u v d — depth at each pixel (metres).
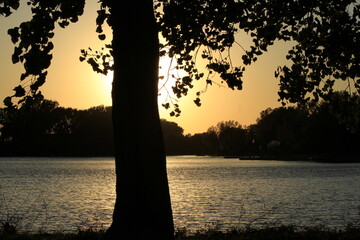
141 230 8.76
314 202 36.06
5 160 178.12
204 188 53.25
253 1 13.19
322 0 13.16
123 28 9.20
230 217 27.06
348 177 71.62
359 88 14.20
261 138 185.50
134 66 9.10
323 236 12.39
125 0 9.22
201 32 14.03
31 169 102.75
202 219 26.14
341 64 13.91
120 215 8.95
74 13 10.94
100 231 12.94
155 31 9.44
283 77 14.78
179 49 14.19
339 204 34.34
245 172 90.31
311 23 13.81
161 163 9.11
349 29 13.32
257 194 44.56
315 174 80.00
